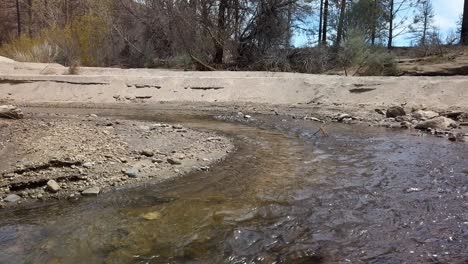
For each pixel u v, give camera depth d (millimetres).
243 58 23672
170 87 15336
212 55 24031
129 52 26688
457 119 10023
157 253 3299
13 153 5676
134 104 13680
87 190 4750
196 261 3184
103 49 25266
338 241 3541
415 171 5684
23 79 15211
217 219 3992
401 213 4148
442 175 5473
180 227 3803
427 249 3379
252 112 12070
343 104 12617
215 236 3617
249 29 23828
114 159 5852
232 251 3354
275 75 17000
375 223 3906
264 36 23609
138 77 15945
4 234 3633
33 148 5867
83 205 4379
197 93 14867
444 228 3781
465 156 6520
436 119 9133
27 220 3967
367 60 18359
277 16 23453
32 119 8234
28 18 40906
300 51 22906
